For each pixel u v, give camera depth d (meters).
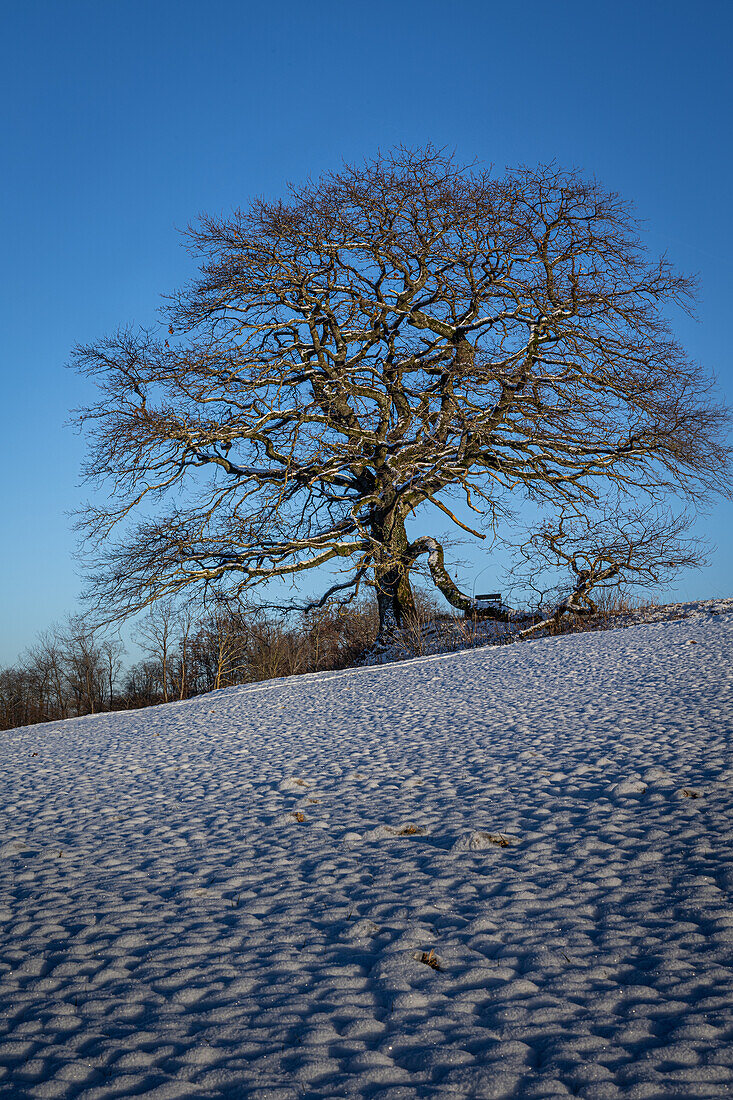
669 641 17.88
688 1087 3.01
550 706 12.89
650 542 25.28
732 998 3.70
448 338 26.61
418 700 15.68
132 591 24.69
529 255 25.47
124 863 6.74
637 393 24.92
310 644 33.66
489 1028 3.57
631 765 8.48
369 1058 3.34
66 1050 3.50
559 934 4.58
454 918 4.89
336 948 4.58
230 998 4.00
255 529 25.52
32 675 51.78
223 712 18.02
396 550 27.31
